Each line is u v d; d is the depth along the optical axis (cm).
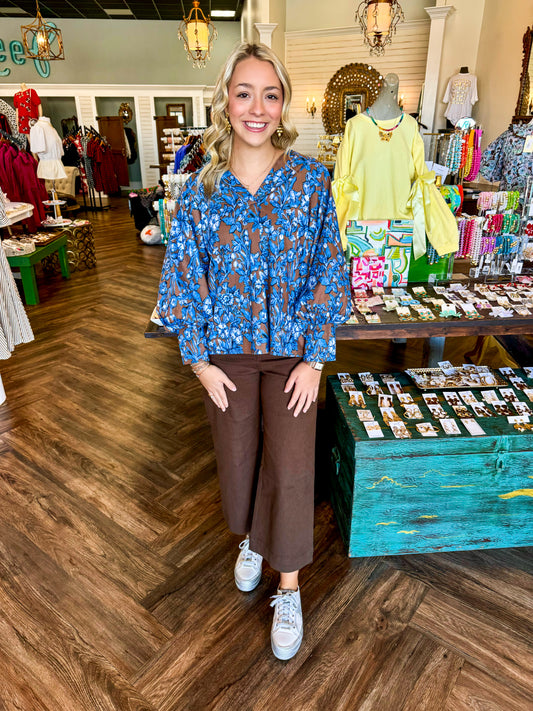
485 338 332
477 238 235
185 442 259
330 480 210
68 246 594
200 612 164
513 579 176
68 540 195
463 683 141
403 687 140
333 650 151
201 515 208
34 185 557
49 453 251
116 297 502
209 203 116
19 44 1178
